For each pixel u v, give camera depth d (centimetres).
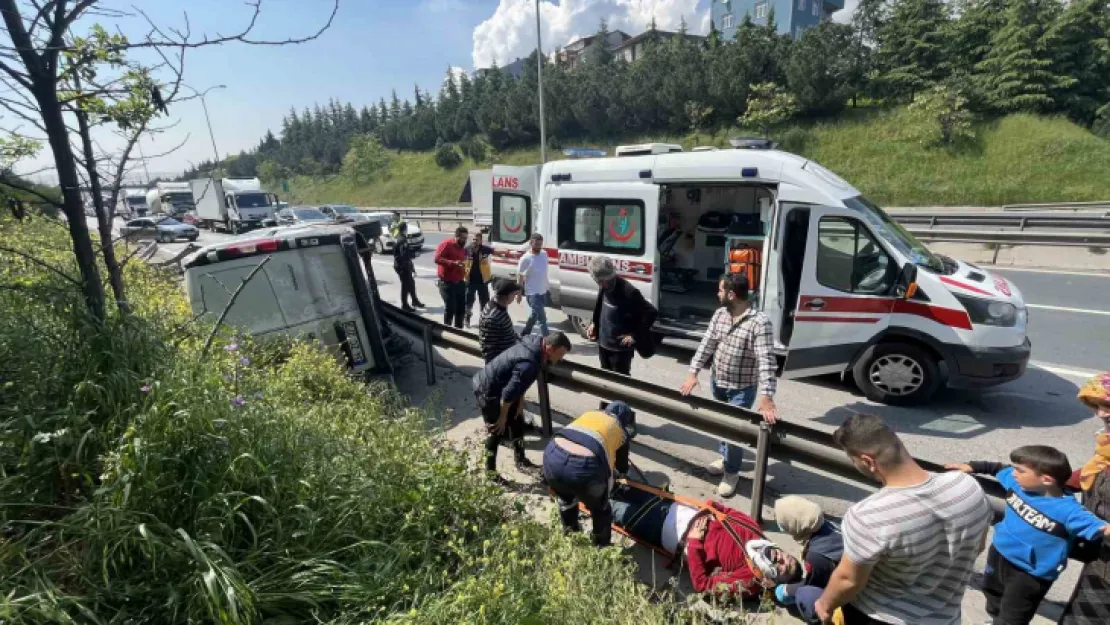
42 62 263
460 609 242
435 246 2006
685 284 910
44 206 304
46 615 207
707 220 894
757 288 677
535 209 908
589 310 785
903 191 2562
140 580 244
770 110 3198
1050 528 238
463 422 548
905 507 182
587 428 324
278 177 7700
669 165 676
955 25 3109
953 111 2752
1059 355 685
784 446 355
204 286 530
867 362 573
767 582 286
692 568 306
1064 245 1143
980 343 522
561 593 256
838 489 422
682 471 452
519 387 387
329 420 379
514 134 4803
